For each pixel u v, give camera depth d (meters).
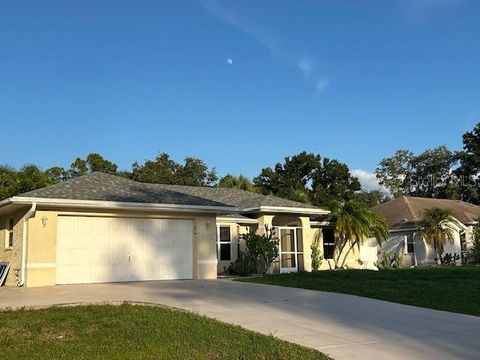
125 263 19.62
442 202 43.16
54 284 18.06
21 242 18.34
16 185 33.31
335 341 9.48
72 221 18.86
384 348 9.06
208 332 9.82
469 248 36.41
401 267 30.61
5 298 14.01
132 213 19.89
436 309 13.12
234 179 44.09
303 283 17.98
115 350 8.55
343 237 29.23
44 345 8.87
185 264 20.88
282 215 27.45
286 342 9.19
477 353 8.91
